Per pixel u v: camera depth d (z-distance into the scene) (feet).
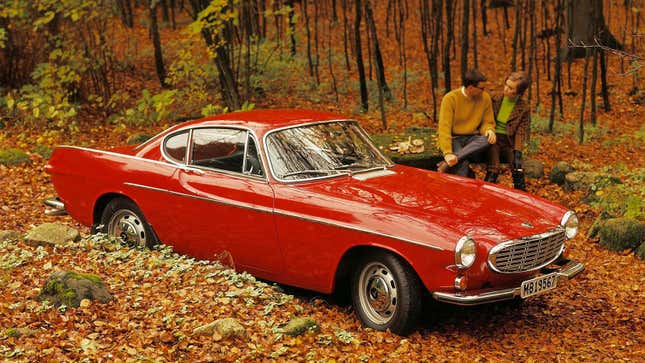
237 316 18.20
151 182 22.02
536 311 20.72
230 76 45.65
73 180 23.97
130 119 44.68
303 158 20.26
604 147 44.73
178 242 21.97
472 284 17.15
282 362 15.85
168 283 20.07
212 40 43.98
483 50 75.00
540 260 18.29
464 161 26.73
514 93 27.55
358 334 17.99
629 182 33.22
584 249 26.76
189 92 46.75
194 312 18.24
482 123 27.20
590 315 20.42
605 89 55.06
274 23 79.25
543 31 74.90
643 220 28.40
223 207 20.47
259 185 19.97
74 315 17.60
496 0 90.68
